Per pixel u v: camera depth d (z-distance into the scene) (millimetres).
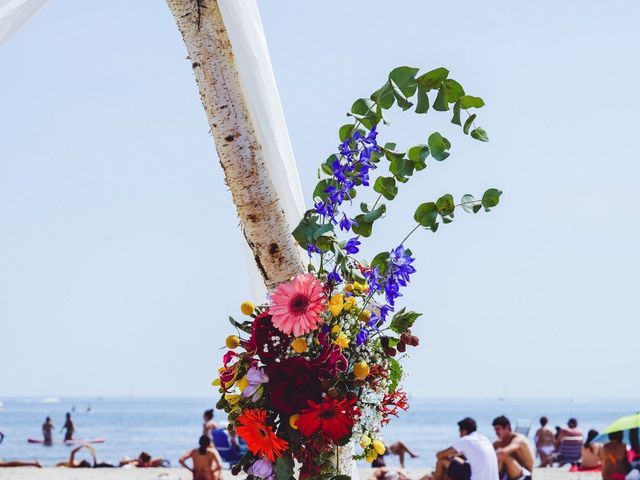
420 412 151250
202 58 3799
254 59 3877
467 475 10023
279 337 3270
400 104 3482
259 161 3793
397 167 3504
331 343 3289
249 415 3225
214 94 3791
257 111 3869
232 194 3820
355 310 3361
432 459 36406
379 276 3385
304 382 3176
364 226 3436
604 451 11984
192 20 3787
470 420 10023
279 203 3814
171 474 16375
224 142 3789
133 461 19781
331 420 3188
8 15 3756
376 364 3340
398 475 14461
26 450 45000
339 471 3328
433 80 3480
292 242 3791
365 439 3328
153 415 124688
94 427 85375
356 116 3467
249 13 3881
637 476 11594
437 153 3490
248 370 3271
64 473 16672
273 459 3223
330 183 3459
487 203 3479
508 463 10992
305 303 3256
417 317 3383
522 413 147625
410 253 3432
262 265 3789
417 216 3471
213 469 14219
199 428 83625
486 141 3486
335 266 3426
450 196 3465
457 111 3488
